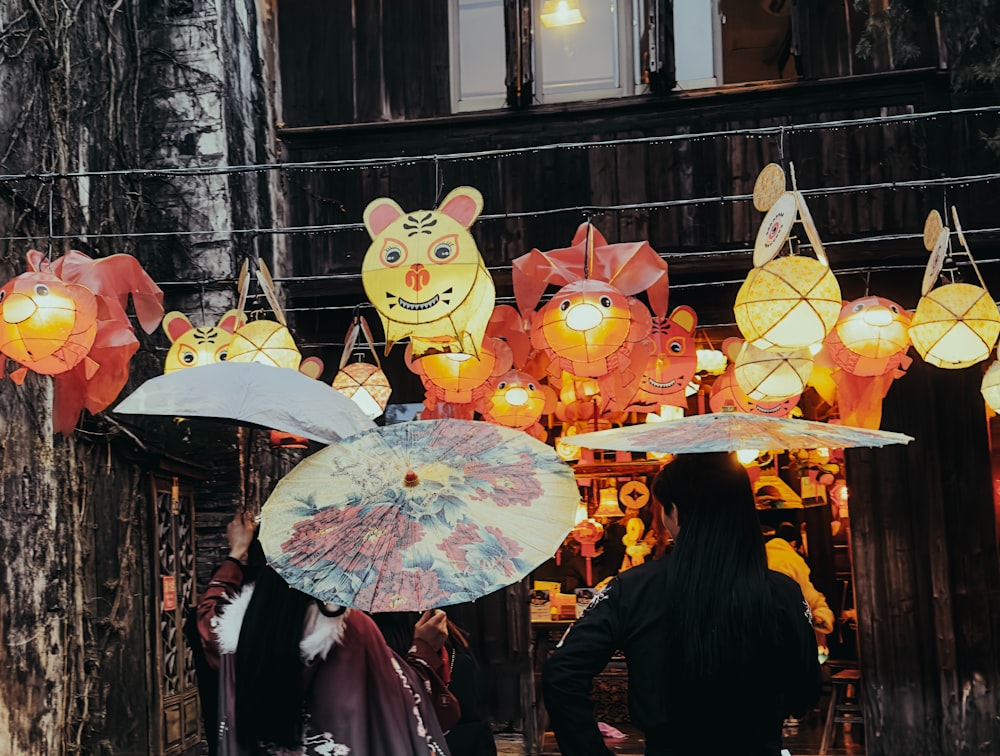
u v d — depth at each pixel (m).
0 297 4.45
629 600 2.79
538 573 10.88
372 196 8.62
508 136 8.53
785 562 8.01
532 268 5.46
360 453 2.51
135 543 6.77
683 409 8.14
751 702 2.67
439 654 3.11
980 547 7.85
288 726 2.48
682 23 8.82
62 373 5.22
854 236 8.05
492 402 6.61
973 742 7.73
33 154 6.09
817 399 9.51
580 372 5.35
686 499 2.83
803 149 8.16
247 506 7.96
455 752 3.93
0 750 5.23
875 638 7.90
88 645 6.24
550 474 2.48
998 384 5.50
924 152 8.02
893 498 7.95
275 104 8.88
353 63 8.84
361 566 2.29
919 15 7.93
